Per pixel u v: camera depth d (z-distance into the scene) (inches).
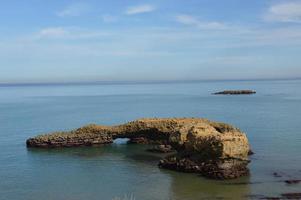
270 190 1908.2
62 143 3075.8
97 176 2229.3
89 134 3132.4
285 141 3129.9
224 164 2117.4
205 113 5644.7
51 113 6200.8
